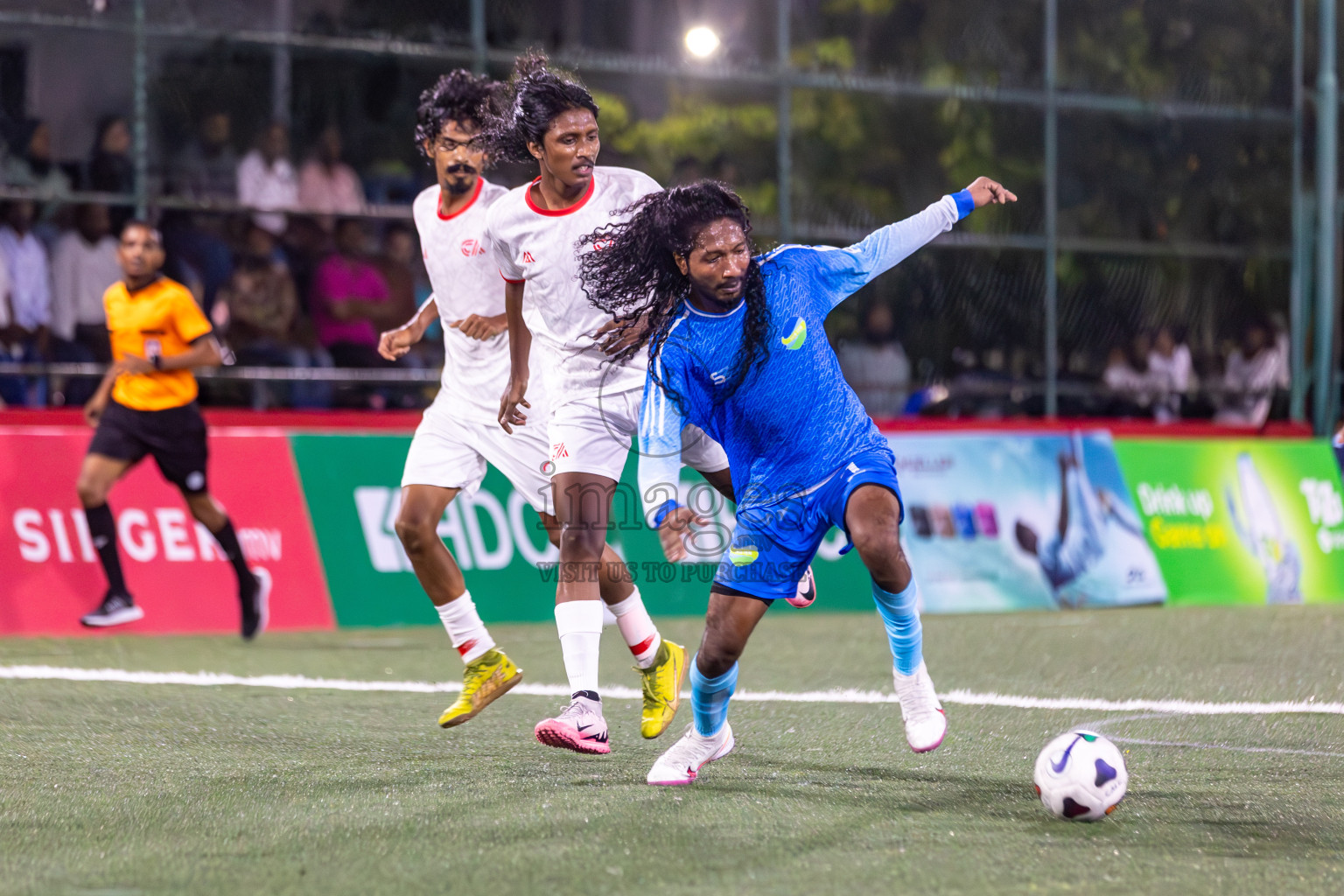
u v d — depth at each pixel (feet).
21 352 87.25
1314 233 112.88
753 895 26.30
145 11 89.30
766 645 71.05
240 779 37.35
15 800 34.71
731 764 39.70
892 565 34.55
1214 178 111.04
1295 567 102.99
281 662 64.54
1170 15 109.60
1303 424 111.86
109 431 71.77
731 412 35.73
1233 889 26.78
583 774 38.32
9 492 75.72
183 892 26.71
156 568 77.30
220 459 80.23
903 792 35.78
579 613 40.65
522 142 41.11
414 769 38.86
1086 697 53.26
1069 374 108.27
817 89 102.53
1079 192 108.27
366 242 94.32
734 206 34.58
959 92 105.29
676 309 35.83
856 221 104.06
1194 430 108.58
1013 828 31.78
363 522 82.69
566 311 41.37
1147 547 97.81
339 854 29.48
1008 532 94.17
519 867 28.32
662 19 99.19
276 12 92.17
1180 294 110.63
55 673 59.16
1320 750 42.22
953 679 58.59
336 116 93.86
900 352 103.76
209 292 90.94
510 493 85.25
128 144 89.45
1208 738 44.24
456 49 95.40
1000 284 106.01
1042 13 106.83
